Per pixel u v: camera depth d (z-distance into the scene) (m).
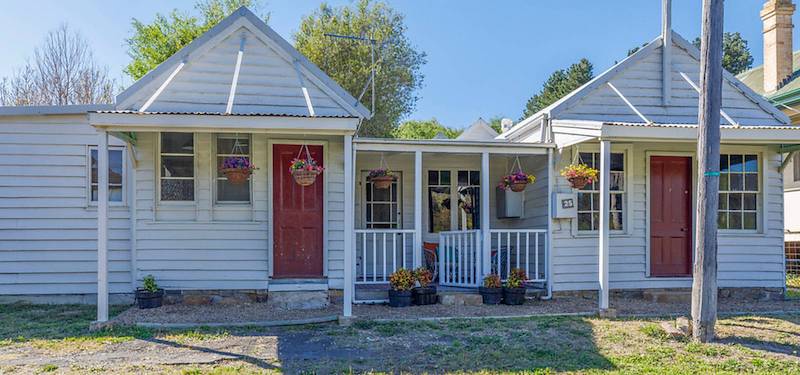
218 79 8.85
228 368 5.23
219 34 8.91
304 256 8.97
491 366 5.37
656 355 5.74
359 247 10.73
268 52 9.01
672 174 9.78
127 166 9.17
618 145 9.55
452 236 9.48
